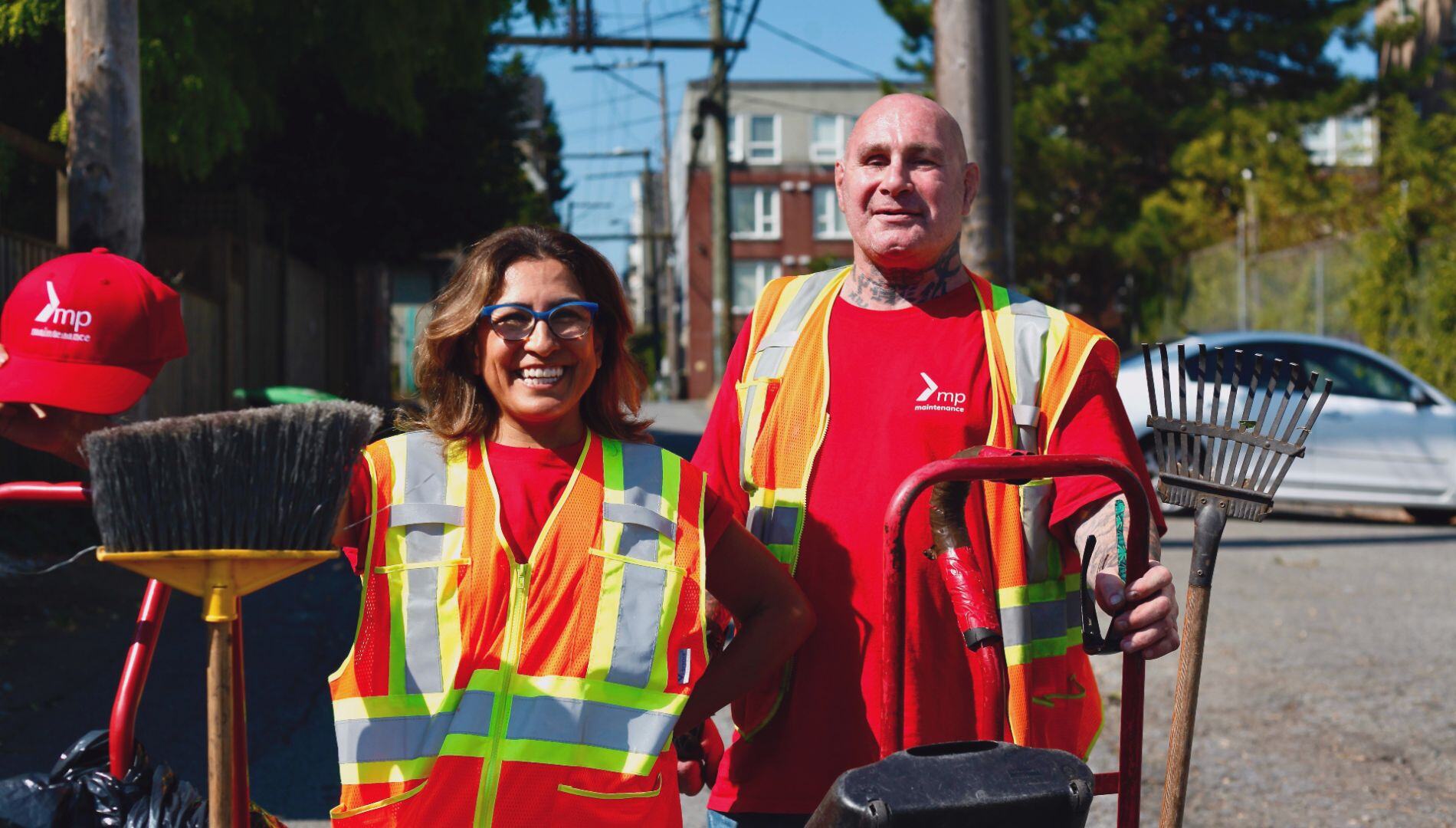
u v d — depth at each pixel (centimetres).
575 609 208
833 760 235
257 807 214
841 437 242
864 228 245
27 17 795
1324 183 2027
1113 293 2361
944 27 637
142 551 167
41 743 442
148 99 871
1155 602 202
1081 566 230
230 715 169
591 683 205
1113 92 2128
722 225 2830
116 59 615
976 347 241
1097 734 244
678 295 5884
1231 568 827
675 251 6050
